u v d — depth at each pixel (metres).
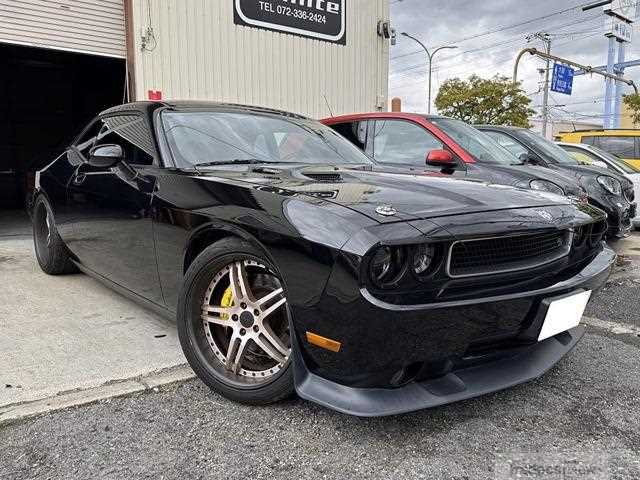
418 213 1.95
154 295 2.84
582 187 4.93
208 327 2.39
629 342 3.25
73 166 3.69
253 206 2.12
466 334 1.92
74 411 2.23
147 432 2.10
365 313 1.75
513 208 2.19
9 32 6.68
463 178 2.73
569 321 2.28
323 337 1.86
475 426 2.19
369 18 10.58
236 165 2.91
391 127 5.27
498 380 2.09
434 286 1.86
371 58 10.71
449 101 25.67
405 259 1.80
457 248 1.93
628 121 34.53
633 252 6.36
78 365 2.64
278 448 2.01
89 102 11.62
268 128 3.41
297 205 2.01
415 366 1.92
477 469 1.90
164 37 7.89
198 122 3.16
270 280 2.20
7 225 7.76
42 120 11.31
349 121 5.61
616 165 8.02
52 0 6.95
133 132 3.21
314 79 9.79
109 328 3.14
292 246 1.92
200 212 2.34
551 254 2.26
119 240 3.04
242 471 1.87
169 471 1.86
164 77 7.95
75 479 1.80
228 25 8.55
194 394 2.40
